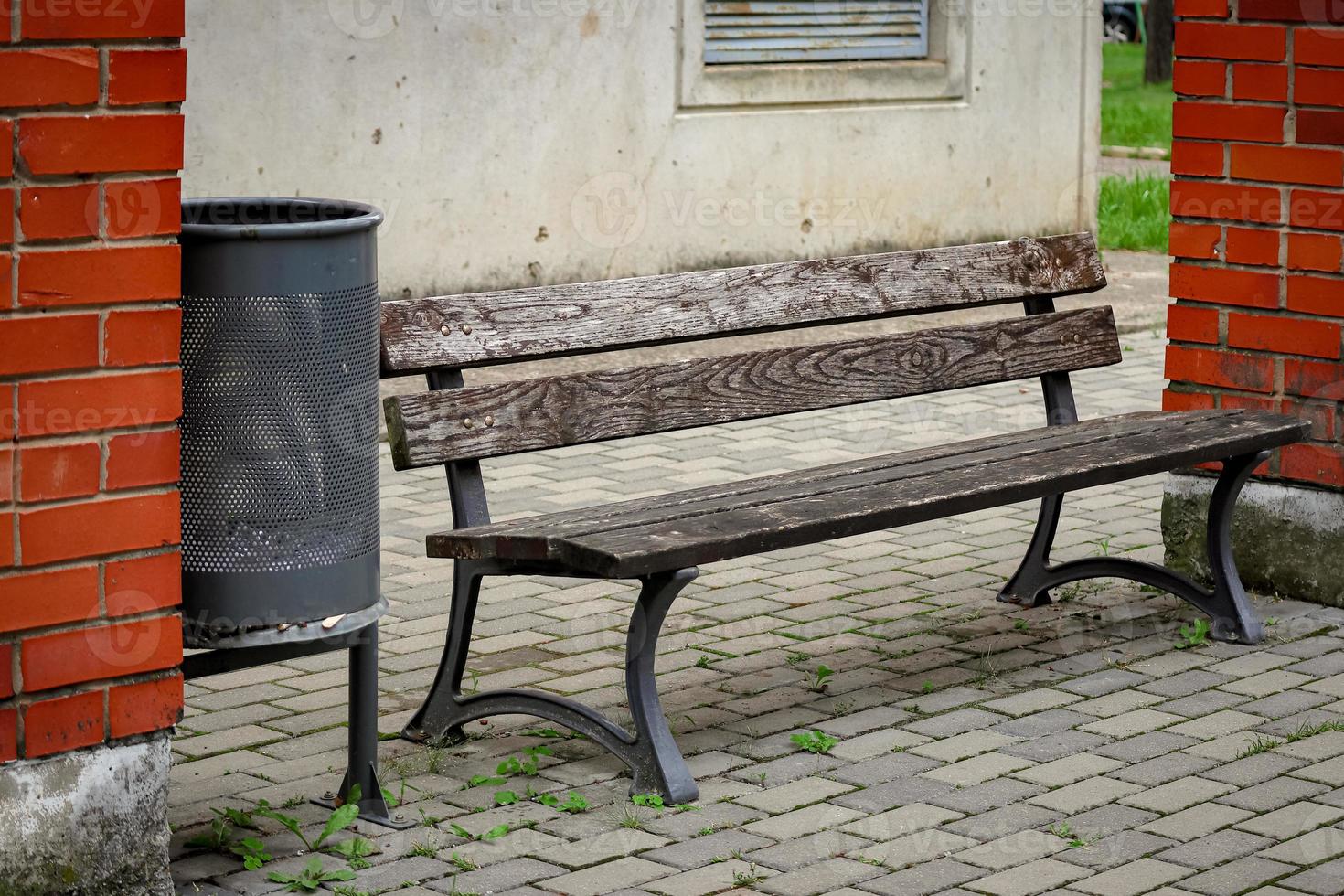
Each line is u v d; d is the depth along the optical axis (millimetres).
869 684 4824
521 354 4355
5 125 3025
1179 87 5535
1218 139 5488
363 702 3852
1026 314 5590
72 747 3256
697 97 11195
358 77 9781
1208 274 5590
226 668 3605
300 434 3537
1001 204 12891
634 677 4035
